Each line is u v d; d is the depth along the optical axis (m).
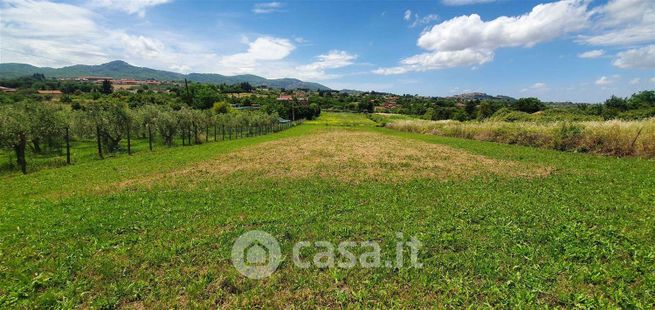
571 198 14.34
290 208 13.88
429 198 15.21
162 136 52.62
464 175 20.83
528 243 9.80
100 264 9.14
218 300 7.48
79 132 47.09
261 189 17.92
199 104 131.38
